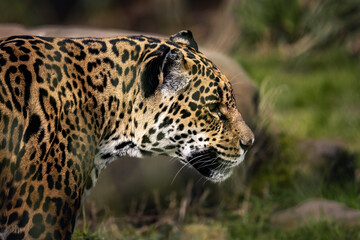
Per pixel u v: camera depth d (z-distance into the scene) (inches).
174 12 2496.3
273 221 737.0
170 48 450.6
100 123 446.6
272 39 1776.6
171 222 723.4
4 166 404.2
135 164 724.7
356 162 911.0
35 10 2573.8
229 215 759.1
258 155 850.1
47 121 411.2
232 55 1731.1
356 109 1230.3
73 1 2819.9
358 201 778.8
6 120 400.8
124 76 455.5
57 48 435.5
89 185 477.1
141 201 738.2
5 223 403.2
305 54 1631.4
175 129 456.1
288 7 1738.4
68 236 412.8
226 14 1879.9
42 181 403.9
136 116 454.9
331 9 1672.0
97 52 451.5
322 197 792.9
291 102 1243.2
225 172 490.0
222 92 464.1
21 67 411.8
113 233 674.2
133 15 2674.7
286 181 841.5
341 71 1492.4
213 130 466.3
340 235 660.1
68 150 417.7
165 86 446.0
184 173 762.2
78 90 433.1
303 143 901.2
